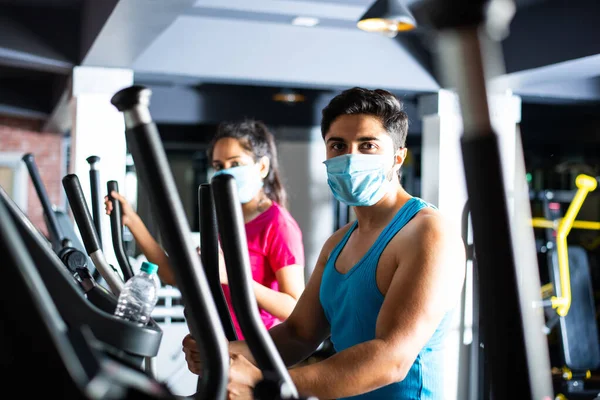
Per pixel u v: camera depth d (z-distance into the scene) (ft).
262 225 7.31
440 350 4.47
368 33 18.48
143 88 1.52
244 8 16.47
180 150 28.50
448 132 19.26
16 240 1.24
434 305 4.04
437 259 4.10
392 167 4.77
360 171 4.62
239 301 1.82
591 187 18.74
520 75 16.84
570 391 17.74
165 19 12.09
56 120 28.45
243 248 1.81
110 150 17.38
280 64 17.87
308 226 25.36
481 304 1.20
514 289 1.14
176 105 23.77
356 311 4.53
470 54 0.94
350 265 4.73
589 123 27.40
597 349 18.22
